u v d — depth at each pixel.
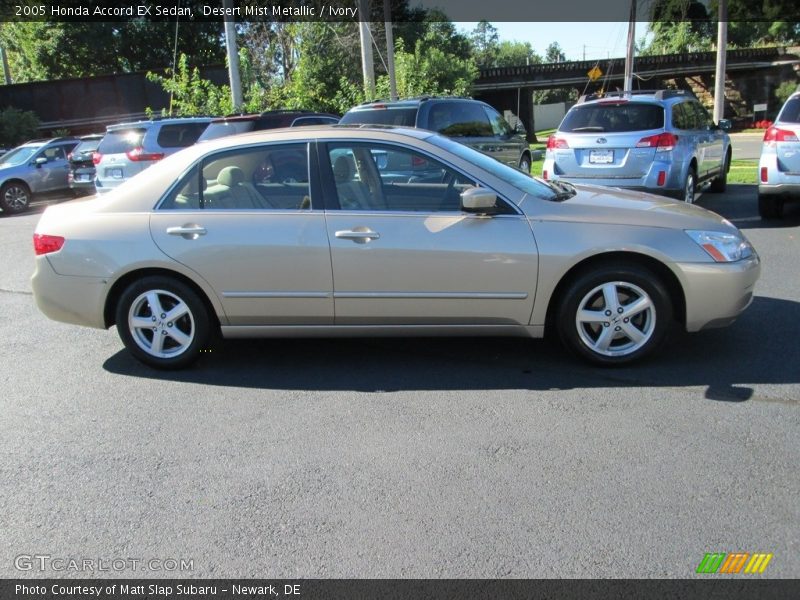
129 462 3.74
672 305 4.67
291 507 3.25
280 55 27.42
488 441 3.79
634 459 3.54
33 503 3.37
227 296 4.74
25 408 4.48
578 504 3.17
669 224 4.55
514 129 14.14
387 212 4.61
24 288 7.88
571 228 4.50
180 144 12.79
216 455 3.78
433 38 40.59
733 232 4.67
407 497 3.29
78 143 17.75
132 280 4.87
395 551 2.90
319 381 4.75
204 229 4.70
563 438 3.79
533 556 2.84
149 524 3.17
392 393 4.49
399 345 5.39
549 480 3.38
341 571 2.80
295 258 4.62
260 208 4.73
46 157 17.48
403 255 4.53
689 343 5.13
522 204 4.59
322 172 4.71
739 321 5.58
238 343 5.57
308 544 2.98
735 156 20.55
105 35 36.97
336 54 25.53
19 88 29.81
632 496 3.22
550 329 5.17
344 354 5.24
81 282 4.84
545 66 43.88
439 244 4.52
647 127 8.90
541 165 19.17
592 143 9.01
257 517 3.19
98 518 3.23
